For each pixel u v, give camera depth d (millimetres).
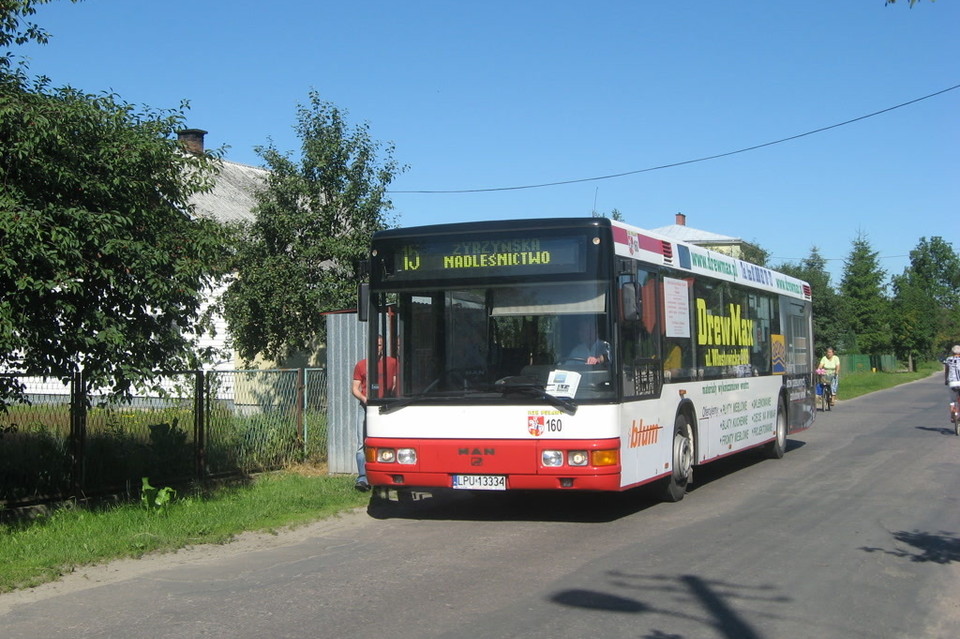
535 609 6352
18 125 8344
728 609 6352
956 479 12969
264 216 18828
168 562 8086
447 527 9680
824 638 5750
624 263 9445
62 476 9906
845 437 19734
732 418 13312
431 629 5910
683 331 11461
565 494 11930
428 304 9727
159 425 11398
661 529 9352
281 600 6707
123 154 9219
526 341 9391
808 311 18531
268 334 18703
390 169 19516
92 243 8789
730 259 13641
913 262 122250
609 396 9125
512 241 9547
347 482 12227
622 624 5992
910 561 7852
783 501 11141
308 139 19078
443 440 9430
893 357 82062
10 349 8234
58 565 7777
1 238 8109
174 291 9570
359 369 11617
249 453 12992
